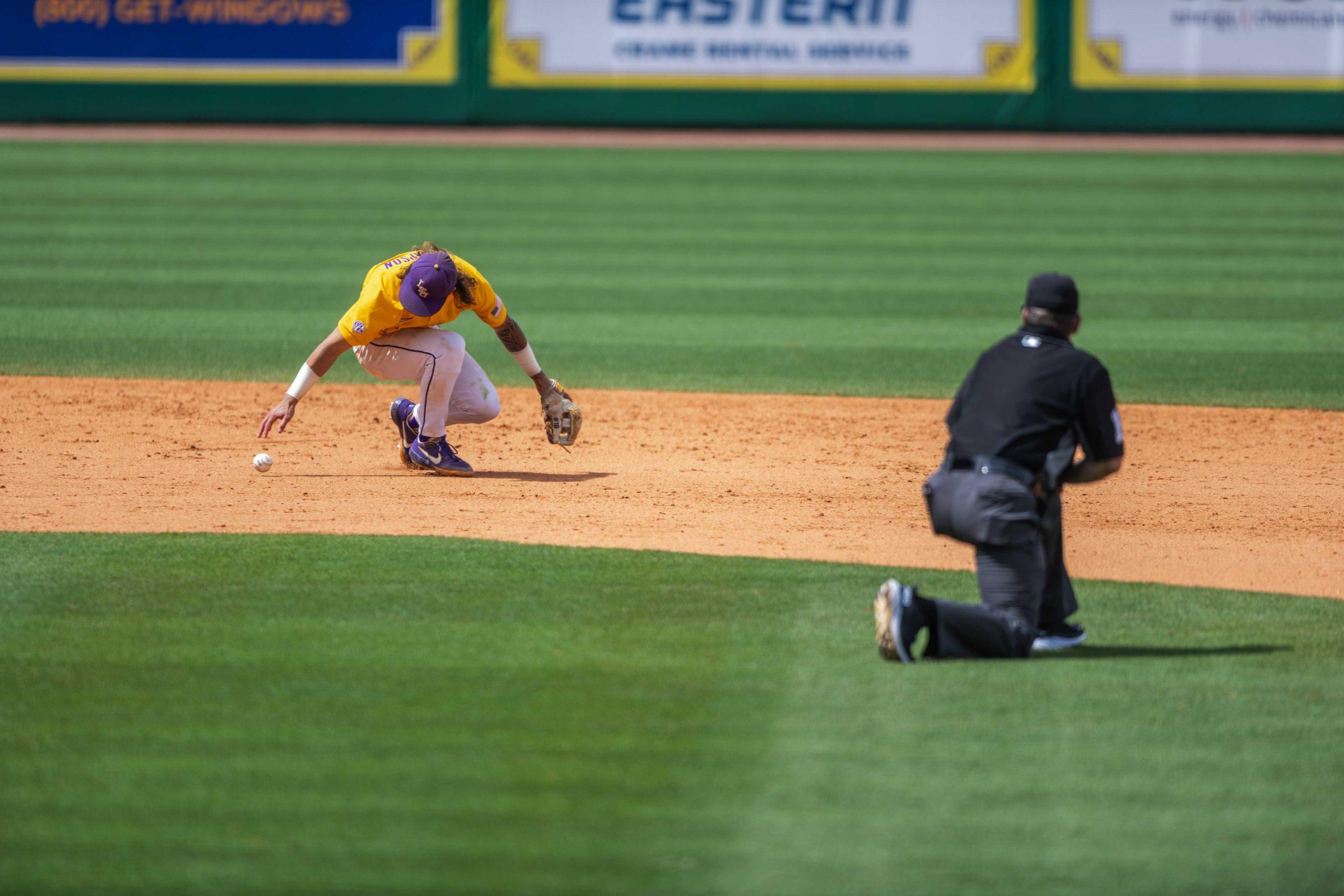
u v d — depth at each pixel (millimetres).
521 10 106875
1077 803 14094
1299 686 17359
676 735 15703
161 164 87125
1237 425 33938
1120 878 12656
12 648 18328
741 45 107250
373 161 90250
